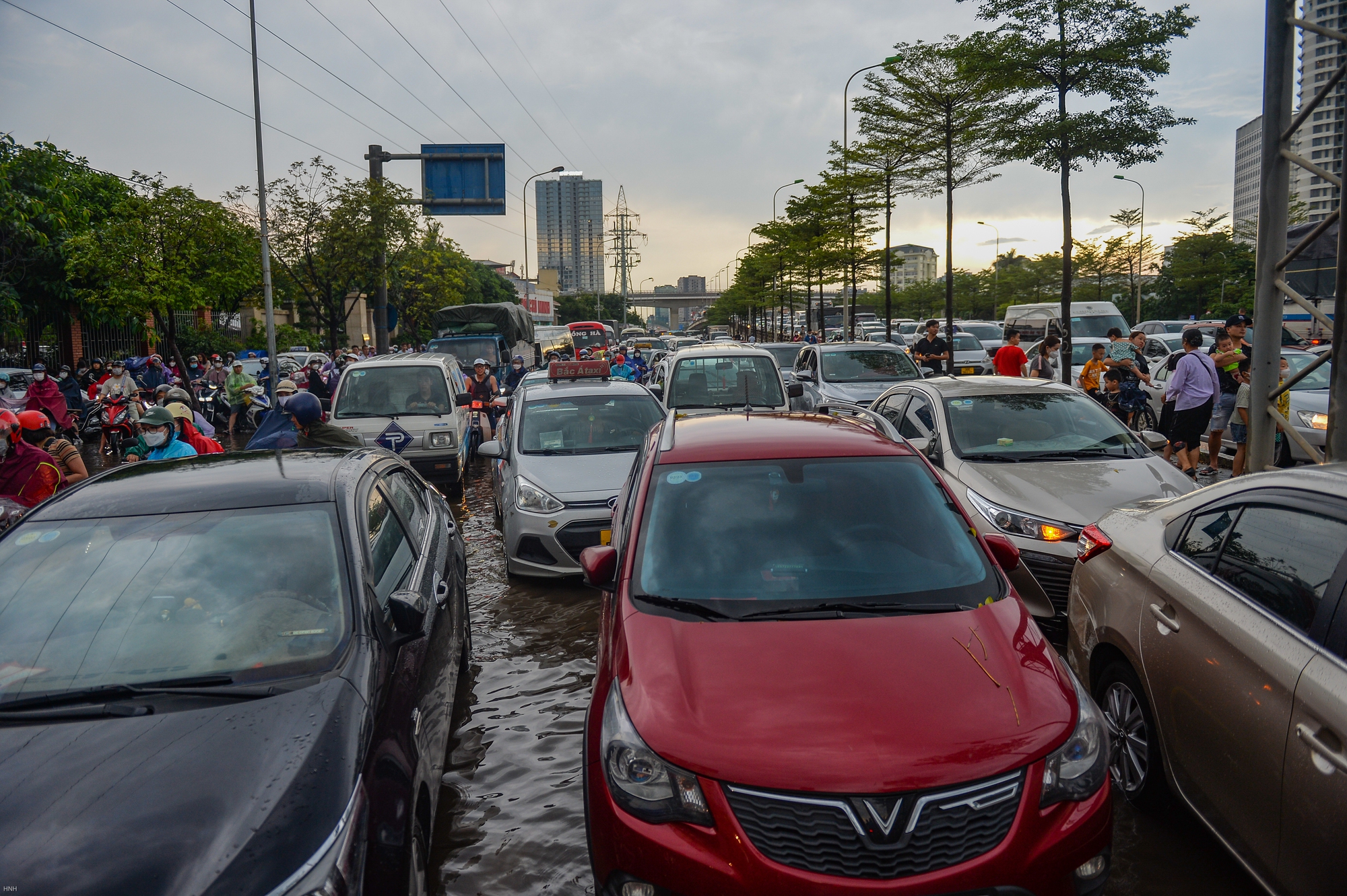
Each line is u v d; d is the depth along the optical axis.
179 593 3.18
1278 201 5.95
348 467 4.09
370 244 22.72
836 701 2.75
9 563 3.28
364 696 2.86
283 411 7.51
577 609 6.70
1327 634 2.63
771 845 2.48
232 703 2.76
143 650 2.98
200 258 20.06
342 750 2.60
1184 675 3.21
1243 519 3.22
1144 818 3.70
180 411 7.41
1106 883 2.84
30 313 25.09
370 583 3.38
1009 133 15.16
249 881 2.17
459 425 11.28
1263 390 6.13
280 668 2.93
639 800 2.64
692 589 3.41
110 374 16.47
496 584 7.42
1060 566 5.35
